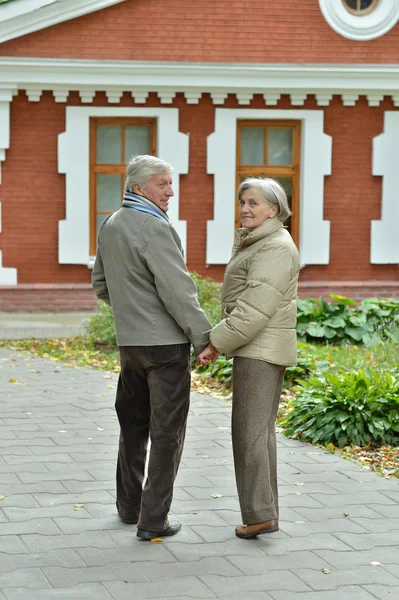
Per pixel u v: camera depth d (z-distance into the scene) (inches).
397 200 670.5
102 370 440.1
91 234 650.2
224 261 653.9
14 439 297.6
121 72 626.8
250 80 640.4
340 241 669.3
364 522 221.5
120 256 207.3
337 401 301.7
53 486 245.8
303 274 668.1
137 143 650.8
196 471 263.0
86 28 626.2
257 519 206.4
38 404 354.0
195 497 238.7
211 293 491.2
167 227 206.1
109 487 245.9
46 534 209.5
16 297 634.8
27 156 633.6
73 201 638.5
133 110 637.9
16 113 629.3
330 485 252.1
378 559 197.6
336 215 666.8
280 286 202.5
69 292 639.1
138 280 206.1
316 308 522.0
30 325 582.2
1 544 202.5
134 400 215.8
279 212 207.5
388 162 667.4
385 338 496.7
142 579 184.5
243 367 206.5
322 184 660.1
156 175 208.1
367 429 297.9
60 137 632.4
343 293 664.4
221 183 650.8
